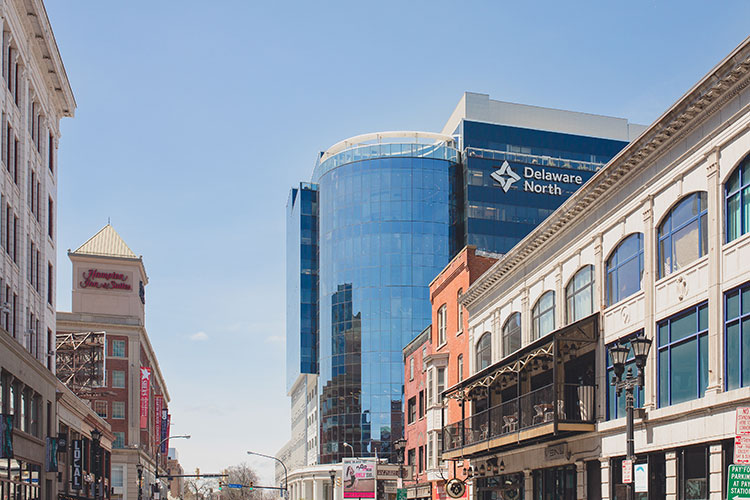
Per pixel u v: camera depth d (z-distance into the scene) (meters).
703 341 24.94
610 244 31.22
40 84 47.94
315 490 117.62
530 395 35.38
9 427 34.69
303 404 147.88
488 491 44.00
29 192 46.03
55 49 47.66
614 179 30.38
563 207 34.09
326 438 118.44
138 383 99.00
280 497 143.88
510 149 120.19
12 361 38.47
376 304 116.12
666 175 27.22
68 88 52.12
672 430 26.14
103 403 96.50
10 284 41.12
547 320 36.78
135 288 102.56
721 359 23.69
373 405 114.75
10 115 41.16
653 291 27.88
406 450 61.47
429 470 53.03
